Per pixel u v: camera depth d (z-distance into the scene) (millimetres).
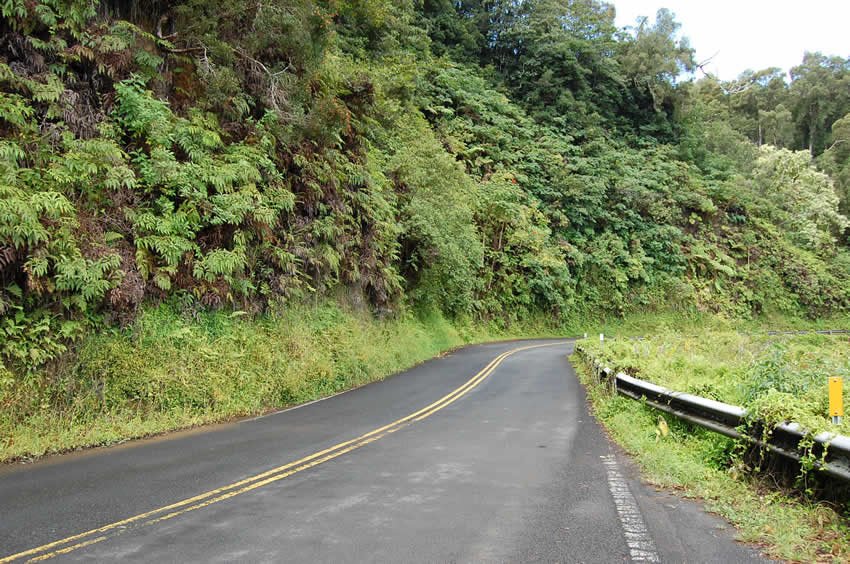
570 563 4172
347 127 18016
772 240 59750
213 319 12000
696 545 4551
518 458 7426
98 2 11195
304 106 16641
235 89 13711
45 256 8766
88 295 9164
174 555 4242
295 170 15969
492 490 6000
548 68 55438
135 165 11414
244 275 13336
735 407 6812
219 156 13117
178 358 10578
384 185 22984
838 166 81125
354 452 7688
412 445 8133
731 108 95750
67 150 10156
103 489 5949
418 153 26047
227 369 11367
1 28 10055
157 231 11164
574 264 44812
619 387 11930
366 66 28031
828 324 56812
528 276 41000
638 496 5855
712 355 20438
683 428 8453
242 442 8352
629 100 62125
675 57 61094
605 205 49375
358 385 15188
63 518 5051
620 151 55562
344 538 4613
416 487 6078
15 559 4152
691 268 52156
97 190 10547
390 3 32531
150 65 12055
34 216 8586
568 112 52875
